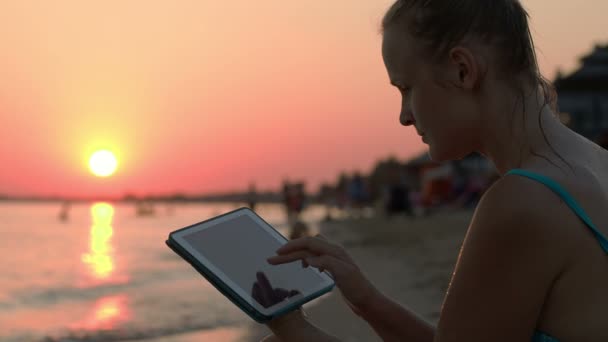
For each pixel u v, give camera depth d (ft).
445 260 37.04
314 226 107.34
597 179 3.92
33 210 365.61
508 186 3.77
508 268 3.70
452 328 3.89
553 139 4.06
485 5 4.05
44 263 57.72
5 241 95.50
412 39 4.21
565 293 3.72
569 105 62.23
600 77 60.64
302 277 5.40
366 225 89.40
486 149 4.23
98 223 185.57
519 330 3.76
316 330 4.92
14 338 23.13
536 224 3.65
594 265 3.68
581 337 3.70
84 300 33.27
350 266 5.00
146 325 24.62
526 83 4.12
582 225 3.69
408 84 4.30
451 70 4.10
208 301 31.24
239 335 21.48
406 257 41.93
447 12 4.06
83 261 60.70
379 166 202.80
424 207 103.19
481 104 4.10
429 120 4.26
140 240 99.76
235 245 5.34
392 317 5.15
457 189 102.37
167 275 46.19
